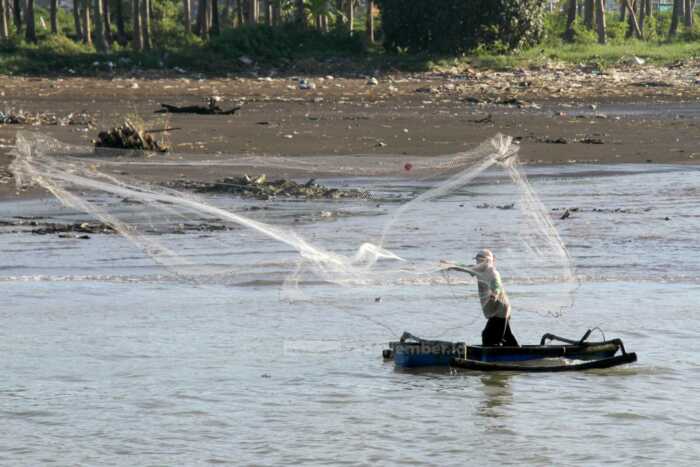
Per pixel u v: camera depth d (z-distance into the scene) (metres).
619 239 76.94
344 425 39.75
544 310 57.88
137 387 44.34
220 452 36.78
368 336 53.12
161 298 60.59
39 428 39.28
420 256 70.56
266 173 107.62
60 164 97.56
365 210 88.44
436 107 187.38
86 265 68.38
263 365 47.84
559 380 45.97
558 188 101.69
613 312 58.00
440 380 45.88
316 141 132.38
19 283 63.75
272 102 195.12
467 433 38.84
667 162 119.56
